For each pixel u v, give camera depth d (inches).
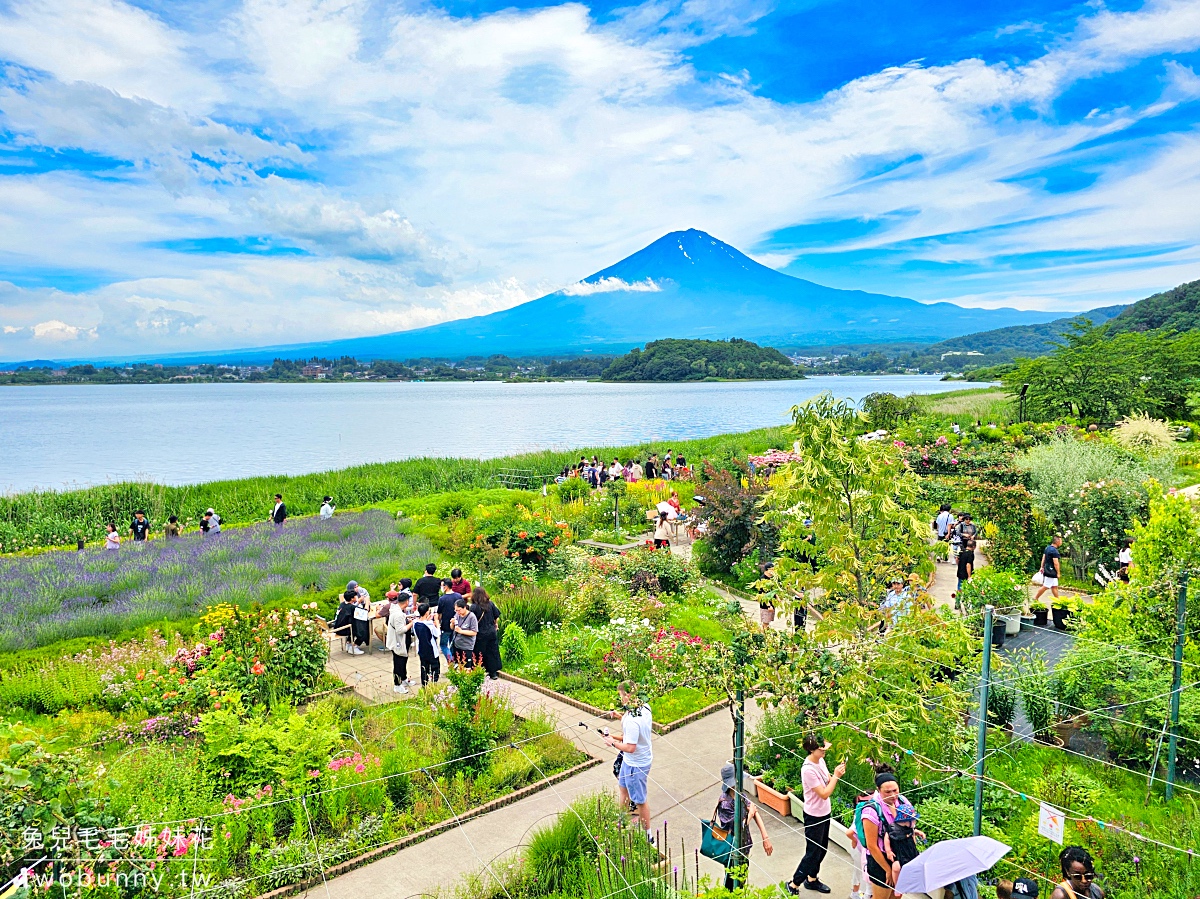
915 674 342.0
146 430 3587.6
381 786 327.9
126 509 1216.2
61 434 3373.5
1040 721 376.5
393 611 468.1
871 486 354.9
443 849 299.3
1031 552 743.7
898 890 221.3
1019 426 1446.9
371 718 409.7
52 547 1049.5
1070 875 233.6
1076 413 1588.3
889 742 313.1
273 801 306.5
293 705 429.7
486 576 701.3
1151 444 1199.6
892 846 249.0
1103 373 1562.5
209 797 311.6
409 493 1379.2
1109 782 335.3
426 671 466.6
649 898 244.4
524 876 273.4
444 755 360.5
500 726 392.2
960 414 2059.5
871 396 1771.7
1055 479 748.0
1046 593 629.0
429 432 3294.8
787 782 339.6
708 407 4889.3
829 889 271.3
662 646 486.3
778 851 298.7
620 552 849.5
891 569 363.3
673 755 384.5
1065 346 1699.1
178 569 725.3
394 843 300.2
